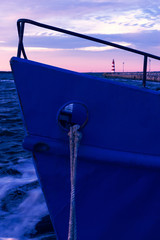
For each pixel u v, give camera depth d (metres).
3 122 14.60
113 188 2.68
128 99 2.52
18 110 19.52
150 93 2.53
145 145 2.62
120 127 2.56
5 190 5.51
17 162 7.58
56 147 2.47
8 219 4.39
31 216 4.51
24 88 2.43
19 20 2.49
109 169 2.63
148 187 2.71
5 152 8.74
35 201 5.04
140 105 2.54
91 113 2.50
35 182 5.92
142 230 2.81
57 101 2.45
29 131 2.50
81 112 2.46
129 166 2.60
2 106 21.83
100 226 2.77
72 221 2.34
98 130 2.54
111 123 2.54
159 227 2.83
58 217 2.71
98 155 2.54
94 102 2.49
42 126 2.49
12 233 4.00
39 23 2.51
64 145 2.48
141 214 2.78
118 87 2.49
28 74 2.40
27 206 4.85
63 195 2.66
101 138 2.56
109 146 2.58
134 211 2.76
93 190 2.67
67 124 2.46
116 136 2.57
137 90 2.52
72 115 2.46
